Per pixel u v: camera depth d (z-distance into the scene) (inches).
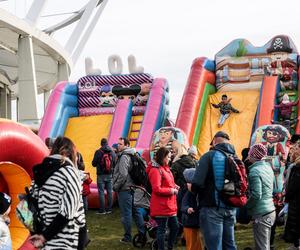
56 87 705.0
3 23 1084.5
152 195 319.0
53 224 186.5
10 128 259.3
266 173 286.8
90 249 362.0
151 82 693.9
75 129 680.4
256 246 291.1
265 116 598.9
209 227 260.4
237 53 684.7
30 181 272.4
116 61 735.1
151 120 631.8
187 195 299.3
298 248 286.7
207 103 664.4
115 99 700.7
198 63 676.7
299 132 560.1
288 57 661.3
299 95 617.0
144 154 537.0
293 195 279.4
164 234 318.3
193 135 614.9
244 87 678.5
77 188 191.2
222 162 259.6
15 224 273.7
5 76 1792.6
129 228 376.5
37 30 1235.9
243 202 259.6
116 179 369.7
